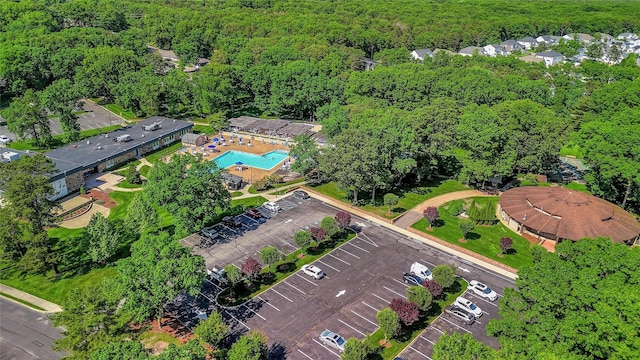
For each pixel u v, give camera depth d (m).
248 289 71.00
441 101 116.62
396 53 190.00
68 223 89.75
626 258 51.25
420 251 82.38
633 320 43.53
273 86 148.62
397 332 60.69
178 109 160.62
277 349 59.44
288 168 118.19
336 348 59.50
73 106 137.88
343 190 98.62
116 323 51.72
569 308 49.06
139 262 59.62
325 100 145.75
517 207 92.06
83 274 74.75
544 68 170.75
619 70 162.00
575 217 85.31
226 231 87.19
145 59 181.88
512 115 109.69
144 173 113.19
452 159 115.62
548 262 55.53
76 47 175.00
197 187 80.38
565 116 132.00
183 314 65.44
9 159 105.50
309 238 77.81
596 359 45.91
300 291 71.00
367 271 76.25
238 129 144.62
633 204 100.44
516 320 51.31
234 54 189.25
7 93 166.12
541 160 107.69
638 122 101.75
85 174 111.56
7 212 70.62
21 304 68.12
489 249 82.75
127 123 146.38
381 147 95.38
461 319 65.56
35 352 59.16
